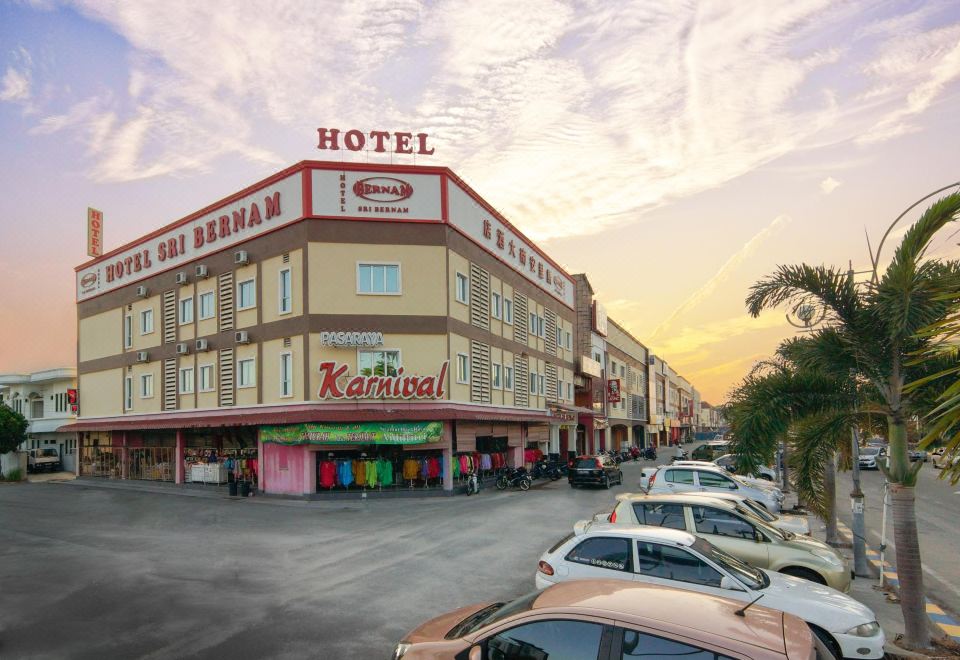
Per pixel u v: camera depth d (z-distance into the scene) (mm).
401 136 29547
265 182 28703
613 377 64188
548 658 4672
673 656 4352
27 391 51375
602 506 23516
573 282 52594
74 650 8352
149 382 34969
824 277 9383
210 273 31328
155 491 30516
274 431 26797
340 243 27078
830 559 9742
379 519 20656
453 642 5352
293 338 26922
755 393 10242
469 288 30688
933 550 15641
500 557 14391
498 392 34188
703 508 10391
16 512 22891
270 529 18719
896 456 9078
